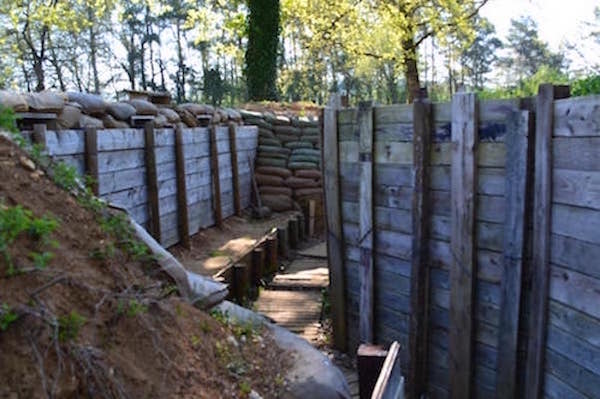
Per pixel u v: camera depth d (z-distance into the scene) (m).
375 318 5.90
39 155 2.98
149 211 7.21
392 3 16.88
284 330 3.51
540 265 3.89
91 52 38.25
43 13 21.58
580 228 3.54
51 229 2.36
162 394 2.22
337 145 6.23
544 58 39.66
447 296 5.02
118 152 6.41
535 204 3.91
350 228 6.22
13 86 28.20
